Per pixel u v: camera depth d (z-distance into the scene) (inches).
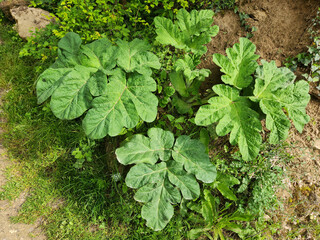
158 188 26.9
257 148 25.8
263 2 33.3
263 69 28.5
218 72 33.8
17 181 31.8
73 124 34.8
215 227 29.3
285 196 30.9
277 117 26.4
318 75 29.8
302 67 30.9
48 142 33.6
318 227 29.7
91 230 30.1
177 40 31.8
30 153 33.4
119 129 25.1
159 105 32.5
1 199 30.9
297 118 26.9
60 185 31.9
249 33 33.6
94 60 28.0
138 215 29.6
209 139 31.4
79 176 32.1
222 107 27.5
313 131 31.1
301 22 31.6
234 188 30.6
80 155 32.0
